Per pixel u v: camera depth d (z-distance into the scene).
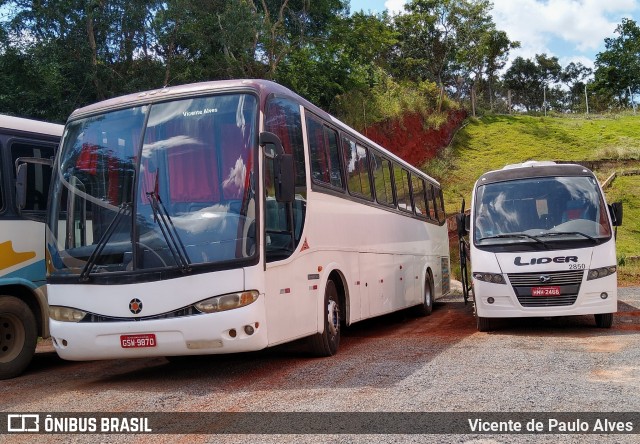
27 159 8.70
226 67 29.69
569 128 55.75
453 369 7.66
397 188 14.37
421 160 44.75
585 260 10.41
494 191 11.67
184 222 7.40
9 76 24.00
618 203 11.16
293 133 8.73
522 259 10.60
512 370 7.45
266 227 7.58
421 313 15.98
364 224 11.47
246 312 7.14
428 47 59.22
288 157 7.55
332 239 9.71
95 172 7.94
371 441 4.90
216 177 7.55
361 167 11.83
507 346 9.36
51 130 10.10
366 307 11.20
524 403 5.88
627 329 10.70
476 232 11.28
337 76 36.28
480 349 9.18
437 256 18.33
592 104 91.62
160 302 7.23
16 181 8.76
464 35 58.69
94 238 7.66
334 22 35.91
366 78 40.47
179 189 7.56
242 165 7.54
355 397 6.38
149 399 6.88
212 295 7.16
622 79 78.44
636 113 67.62
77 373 9.31
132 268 7.37
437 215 18.92
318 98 35.62
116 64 27.27
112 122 8.12
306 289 8.56
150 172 7.68
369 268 11.55
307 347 9.17
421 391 6.52
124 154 7.88
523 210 11.23
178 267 7.24
